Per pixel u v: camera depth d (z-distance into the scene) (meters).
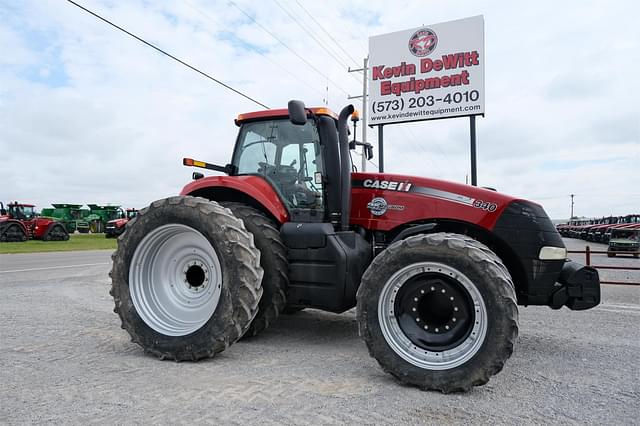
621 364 3.55
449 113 12.19
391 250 3.16
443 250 2.99
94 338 4.18
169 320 3.77
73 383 2.96
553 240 3.57
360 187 4.13
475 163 11.95
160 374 3.17
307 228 3.93
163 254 3.96
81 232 34.25
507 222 3.58
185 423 2.39
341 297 3.79
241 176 4.36
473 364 2.82
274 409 2.58
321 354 3.72
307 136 4.28
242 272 3.47
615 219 27.83
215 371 3.25
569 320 5.26
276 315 4.00
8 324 4.76
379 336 3.07
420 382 2.91
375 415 2.52
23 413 2.49
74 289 7.37
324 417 2.48
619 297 6.99
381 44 12.92
